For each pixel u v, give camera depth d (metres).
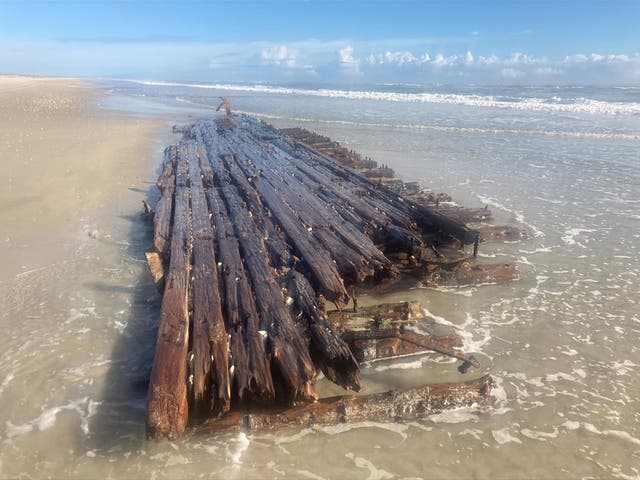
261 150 15.59
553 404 4.95
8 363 5.31
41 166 14.55
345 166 13.09
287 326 5.06
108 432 4.38
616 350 5.89
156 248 7.57
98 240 9.00
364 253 7.00
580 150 18.48
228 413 4.45
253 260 6.65
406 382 5.23
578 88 59.78
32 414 4.58
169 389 4.12
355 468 4.11
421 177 14.38
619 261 8.44
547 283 7.63
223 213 8.79
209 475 3.97
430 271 7.67
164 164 14.70
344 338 5.47
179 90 67.62
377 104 40.31
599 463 4.22
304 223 8.30
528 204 11.73
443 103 40.81
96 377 5.11
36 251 8.42
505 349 5.88
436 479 4.03
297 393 4.38
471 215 10.12
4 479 3.86
